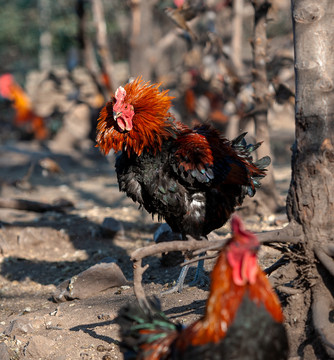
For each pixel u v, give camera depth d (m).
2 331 4.70
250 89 8.59
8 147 15.66
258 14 6.94
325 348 3.38
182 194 4.61
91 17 18.59
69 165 14.19
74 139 16.56
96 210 8.77
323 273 3.62
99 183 11.76
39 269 6.51
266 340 2.61
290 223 3.73
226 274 2.61
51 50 23.62
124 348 3.20
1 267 6.64
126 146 4.55
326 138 3.55
